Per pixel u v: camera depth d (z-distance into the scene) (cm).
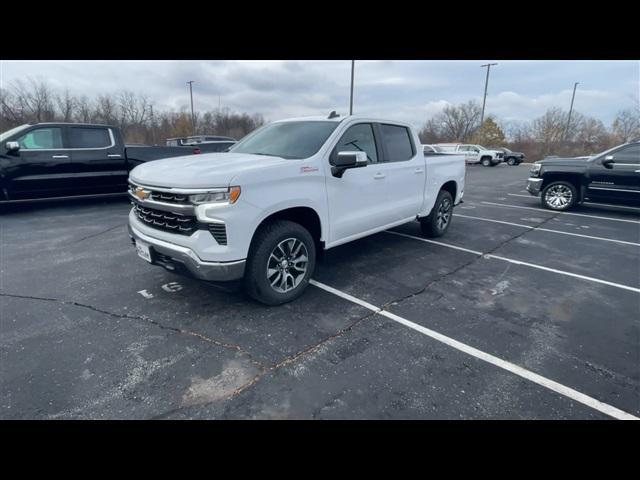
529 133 4856
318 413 215
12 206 840
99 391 229
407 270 455
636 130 3919
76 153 784
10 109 3142
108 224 671
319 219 362
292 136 404
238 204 285
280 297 340
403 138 488
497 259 506
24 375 243
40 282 400
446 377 248
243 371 251
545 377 250
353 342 289
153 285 393
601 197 847
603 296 386
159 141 4134
